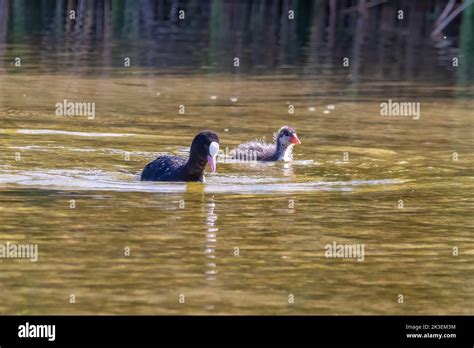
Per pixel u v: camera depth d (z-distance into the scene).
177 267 10.87
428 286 10.57
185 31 37.38
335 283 10.56
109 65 29.12
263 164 17.12
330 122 21.42
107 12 41.09
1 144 17.59
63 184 14.66
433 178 16.03
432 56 33.09
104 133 19.16
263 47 34.12
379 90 26.20
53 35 34.97
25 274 10.49
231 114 22.03
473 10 38.09
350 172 16.45
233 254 11.41
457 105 24.17
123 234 12.02
